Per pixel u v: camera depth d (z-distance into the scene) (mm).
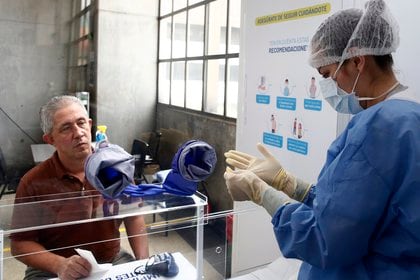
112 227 1326
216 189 3365
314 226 816
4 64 4426
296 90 1806
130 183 1197
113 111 4910
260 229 1841
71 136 1418
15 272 1184
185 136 4254
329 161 889
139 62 4977
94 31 4777
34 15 4492
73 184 1463
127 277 1108
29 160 4535
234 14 3377
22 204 1249
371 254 830
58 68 4691
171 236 1265
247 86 2164
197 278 1147
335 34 925
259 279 1534
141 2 4867
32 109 4590
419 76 1280
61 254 1279
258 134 2090
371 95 917
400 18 1317
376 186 759
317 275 913
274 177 1142
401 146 764
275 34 1920
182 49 4441
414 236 759
